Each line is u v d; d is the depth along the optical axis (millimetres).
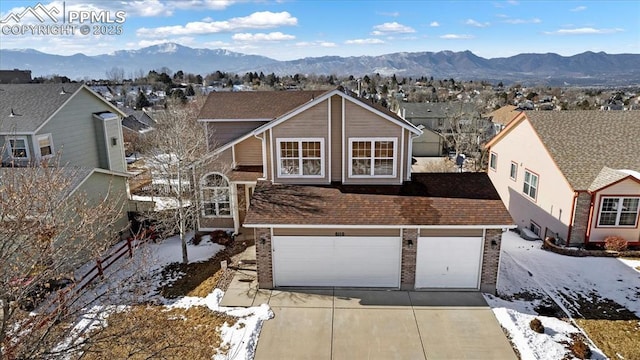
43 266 8742
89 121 27875
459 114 54562
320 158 17141
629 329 12906
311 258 15312
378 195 16281
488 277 14969
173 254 18812
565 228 19641
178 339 12305
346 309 14008
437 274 15180
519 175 24656
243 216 21047
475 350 11875
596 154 20781
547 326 12992
